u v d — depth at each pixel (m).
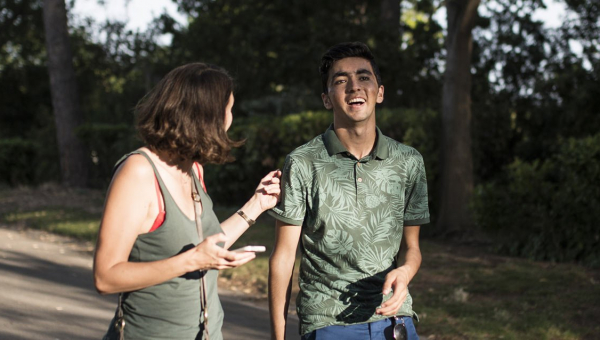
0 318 5.86
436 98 16.73
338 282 2.87
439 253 9.09
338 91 2.90
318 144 2.95
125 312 2.32
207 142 2.28
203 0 19.58
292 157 2.92
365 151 2.95
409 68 15.97
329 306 2.86
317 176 2.88
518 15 14.14
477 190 9.32
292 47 16.31
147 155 2.29
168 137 2.25
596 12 13.34
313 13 17.33
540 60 14.20
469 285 7.12
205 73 2.34
